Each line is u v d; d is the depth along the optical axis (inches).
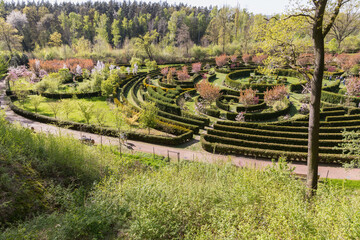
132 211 298.0
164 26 5088.6
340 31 2479.1
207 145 1073.5
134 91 2156.7
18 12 4207.7
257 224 260.5
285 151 1008.2
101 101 1833.2
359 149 642.8
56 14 5398.6
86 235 268.1
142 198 299.7
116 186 366.6
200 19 5295.3
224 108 1659.7
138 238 249.0
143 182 332.8
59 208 354.0
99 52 3708.2
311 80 495.5
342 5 441.7
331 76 2288.4
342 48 3097.9
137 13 5885.8
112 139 1186.6
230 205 289.3
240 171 441.4
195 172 470.3
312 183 511.2
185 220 285.0
